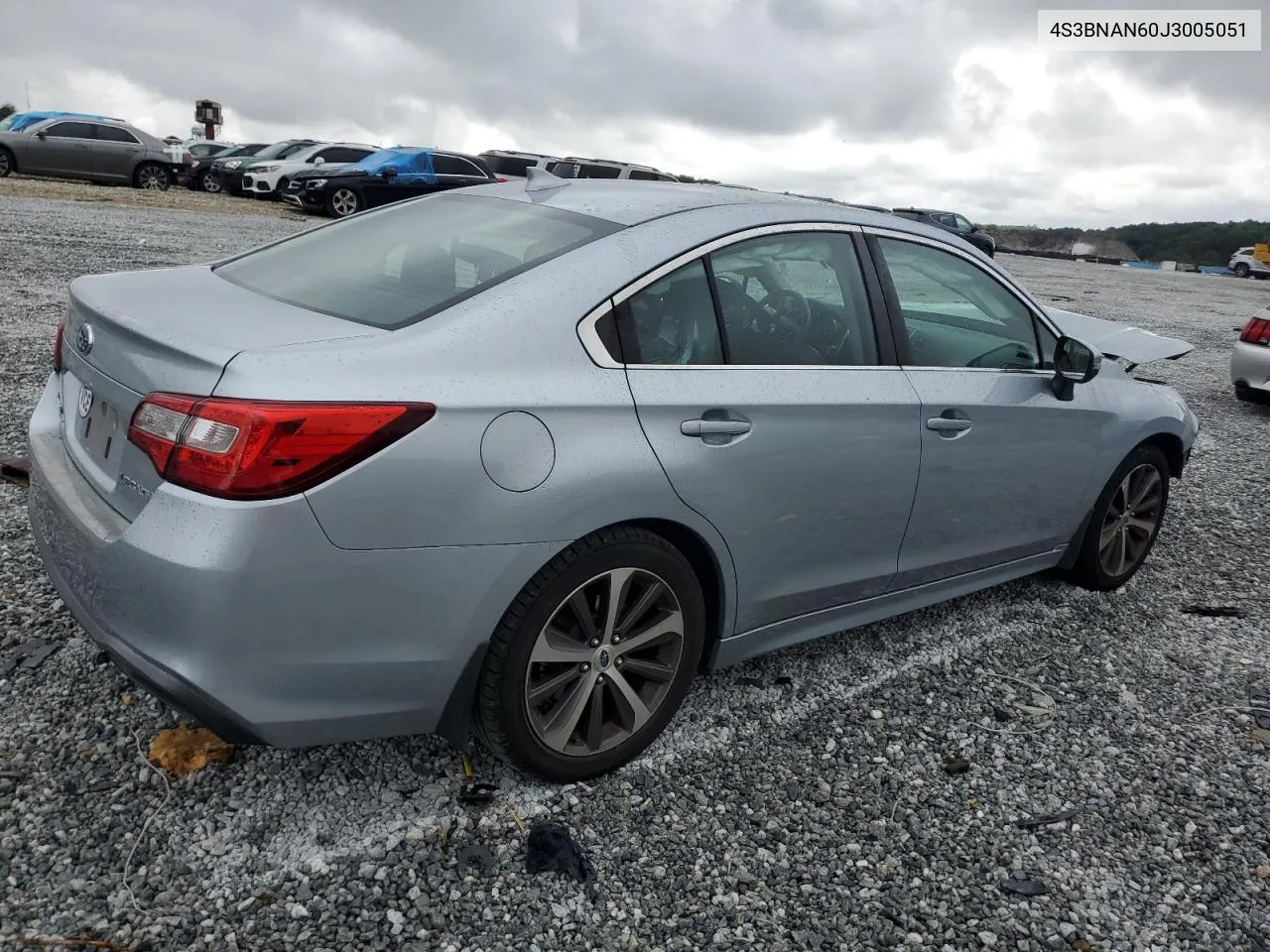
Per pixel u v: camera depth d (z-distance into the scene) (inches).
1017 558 157.2
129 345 93.4
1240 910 100.9
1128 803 116.8
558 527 95.0
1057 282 976.9
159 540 83.7
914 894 98.6
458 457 89.0
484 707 98.5
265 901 88.0
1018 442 144.6
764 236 119.4
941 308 138.2
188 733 107.7
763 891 96.9
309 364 85.7
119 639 88.0
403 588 88.7
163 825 95.3
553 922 89.8
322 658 87.7
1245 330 361.1
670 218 113.9
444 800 103.4
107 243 474.9
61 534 96.9
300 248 125.3
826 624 131.4
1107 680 146.0
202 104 1561.3
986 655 150.1
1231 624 170.4
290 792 101.7
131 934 82.9
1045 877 103.0
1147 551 182.5
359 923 86.8
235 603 82.7
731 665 129.3
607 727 110.4
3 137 835.4
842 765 118.5
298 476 82.6
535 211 118.6
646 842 101.6
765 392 112.6
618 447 98.7
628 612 106.1
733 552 112.6
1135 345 199.2
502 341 95.1
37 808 95.3
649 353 104.7
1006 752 125.0
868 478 124.1
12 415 206.5
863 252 130.5
